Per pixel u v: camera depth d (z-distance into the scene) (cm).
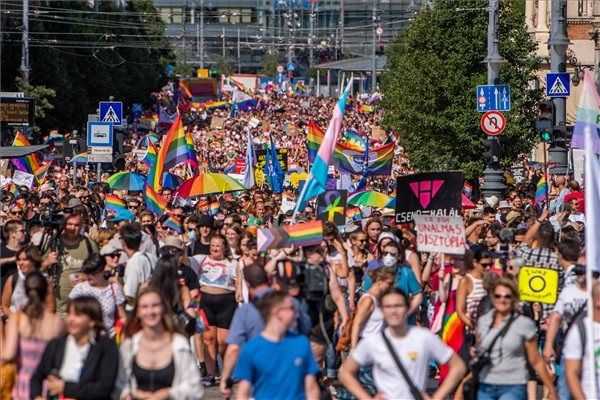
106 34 19362
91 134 7662
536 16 15062
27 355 2681
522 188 7769
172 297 3253
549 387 2795
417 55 9962
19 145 7950
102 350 2497
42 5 18738
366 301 3206
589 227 2645
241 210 5806
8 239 3650
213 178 6094
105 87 19550
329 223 3791
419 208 3922
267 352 2427
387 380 2489
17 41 15912
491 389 2781
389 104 12294
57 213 4466
